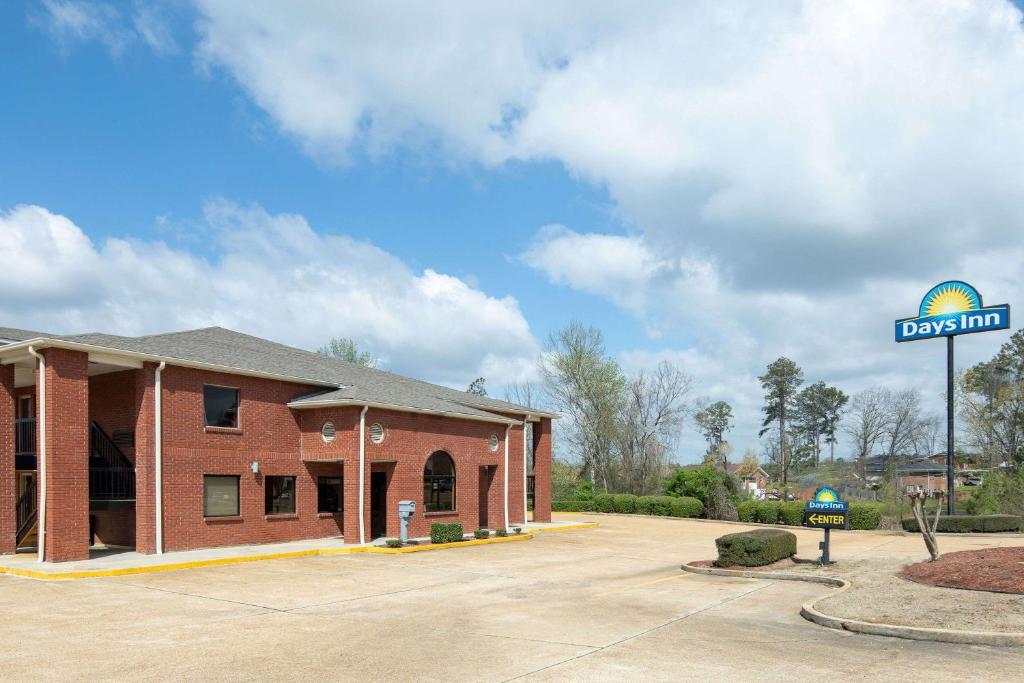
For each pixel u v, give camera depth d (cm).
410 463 2595
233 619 1238
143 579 1677
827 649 1009
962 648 999
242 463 2308
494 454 3036
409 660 947
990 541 2644
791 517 3756
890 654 970
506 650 1008
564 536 2975
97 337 2123
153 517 2042
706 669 895
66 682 840
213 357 2305
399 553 2255
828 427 9669
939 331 2873
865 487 6106
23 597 1447
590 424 5506
